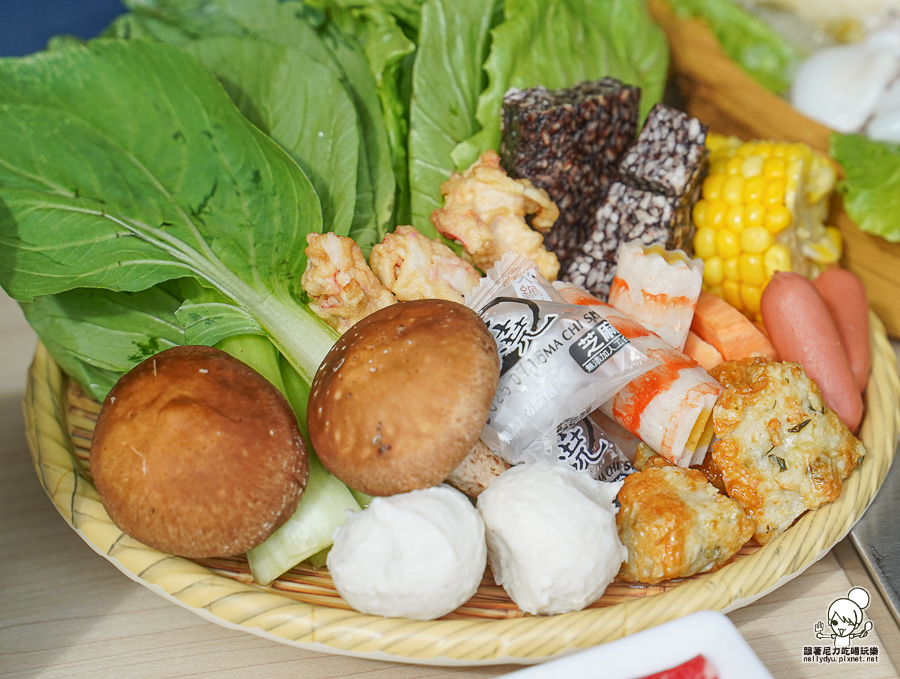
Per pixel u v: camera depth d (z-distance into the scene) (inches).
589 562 7.9
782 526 9.1
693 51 15.2
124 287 9.9
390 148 12.6
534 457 9.1
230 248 10.2
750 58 15.1
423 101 12.2
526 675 7.1
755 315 12.5
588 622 7.7
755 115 14.5
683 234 12.2
